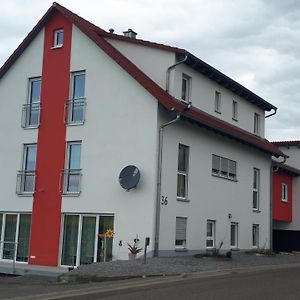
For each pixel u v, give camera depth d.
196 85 21.30
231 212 22.95
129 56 20.88
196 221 20.23
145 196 18.00
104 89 19.45
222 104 23.36
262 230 26.06
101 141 19.23
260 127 27.38
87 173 19.38
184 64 20.55
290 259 22.38
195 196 20.25
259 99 26.23
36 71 21.36
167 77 19.81
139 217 18.00
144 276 14.27
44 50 21.27
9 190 21.27
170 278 13.90
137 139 18.47
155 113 18.23
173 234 18.73
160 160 18.14
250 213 24.84
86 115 19.72
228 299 10.41
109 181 18.84
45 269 18.38
